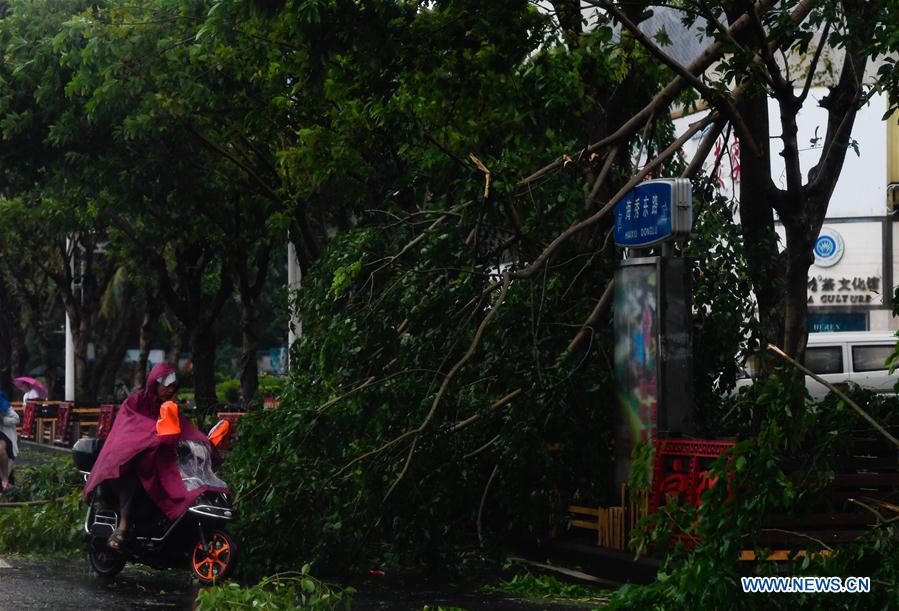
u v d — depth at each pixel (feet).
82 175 64.34
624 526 31.12
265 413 32.37
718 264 37.50
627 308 32.14
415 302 34.60
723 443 27.61
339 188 60.80
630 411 31.89
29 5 61.57
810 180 38.14
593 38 38.24
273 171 61.26
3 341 129.59
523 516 33.06
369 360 33.91
